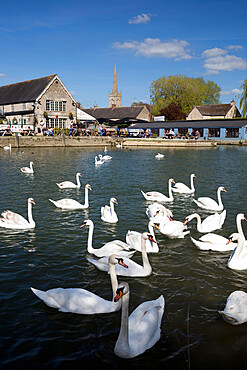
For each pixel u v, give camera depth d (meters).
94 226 12.59
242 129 72.00
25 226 12.16
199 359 5.75
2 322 6.57
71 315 6.80
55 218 13.59
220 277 8.55
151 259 9.62
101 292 7.74
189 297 7.60
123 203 16.20
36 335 6.23
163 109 97.00
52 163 33.69
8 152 46.22
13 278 8.32
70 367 5.52
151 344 5.93
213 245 10.17
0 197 17.31
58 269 8.87
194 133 76.62
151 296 7.59
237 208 15.40
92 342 6.08
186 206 15.88
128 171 28.42
